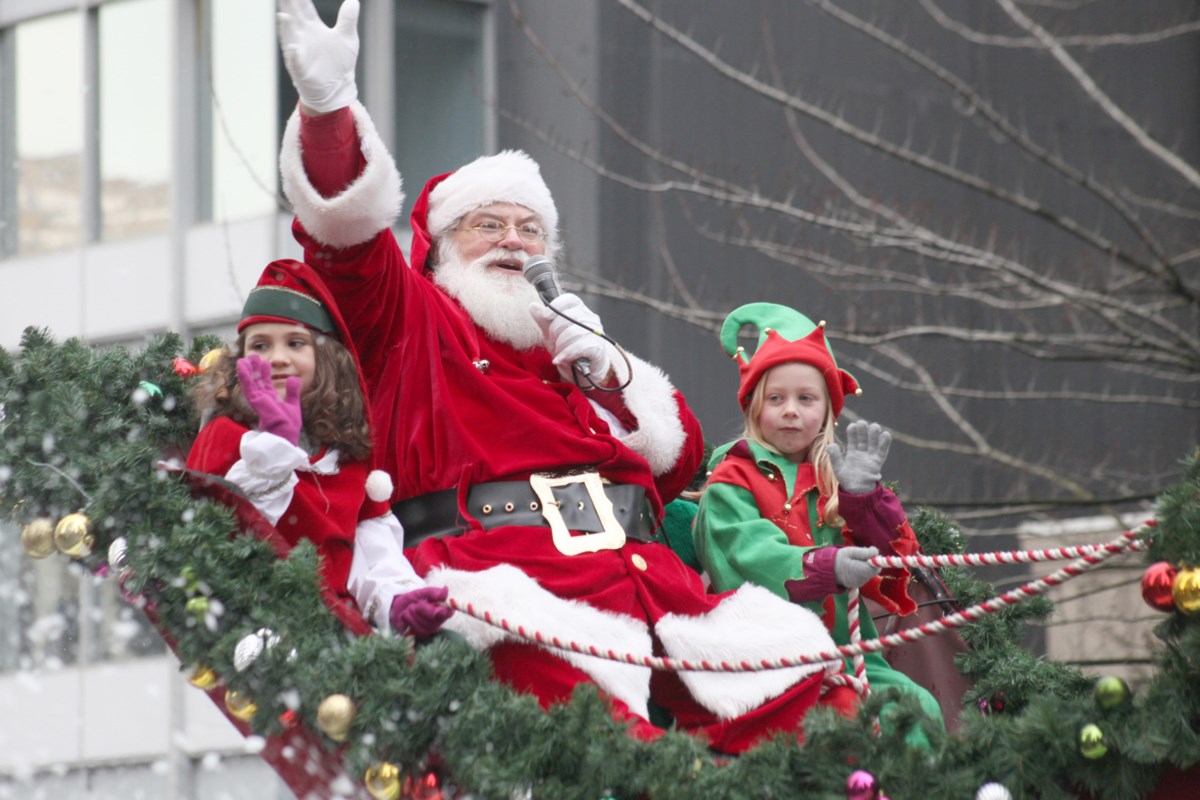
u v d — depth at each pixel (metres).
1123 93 48.00
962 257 34.06
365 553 14.20
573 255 35.44
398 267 15.48
